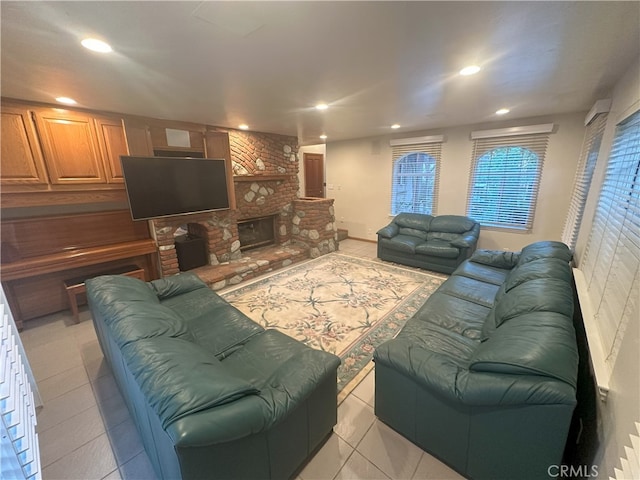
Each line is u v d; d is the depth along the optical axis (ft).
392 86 7.50
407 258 14.90
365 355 7.73
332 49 5.19
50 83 6.70
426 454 5.00
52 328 9.27
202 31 4.42
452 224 14.83
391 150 17.84
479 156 14.62
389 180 18.39
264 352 5.79
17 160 8.25
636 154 5.21
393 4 3.78
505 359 3.98
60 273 10.11
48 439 5.42
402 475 4.66
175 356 4.11
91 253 9.85
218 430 3.12
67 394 6.51
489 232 15.16
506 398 3.77
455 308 7.57
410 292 11.69
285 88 7.47
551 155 12.66
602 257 5.91
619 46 5.22
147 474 4.77
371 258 16.48
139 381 3.73
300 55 5.43
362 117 11.64
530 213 13.69
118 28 4.26
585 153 10.96
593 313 5.54
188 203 11.76
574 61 5.95
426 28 4.46
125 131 10.11
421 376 4.53
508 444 4.01
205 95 7.94
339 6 3.80
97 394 6.51
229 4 3.70
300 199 17.60
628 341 3.38
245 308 10.48
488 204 14.88
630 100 5.96
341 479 4.63
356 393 6.43
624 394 3.19
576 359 3.91
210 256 13.44
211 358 4.67
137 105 8.87
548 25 4.45
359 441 5.26
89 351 8.09
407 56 5.56
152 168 10.52
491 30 4.61
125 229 11.32
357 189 20.10
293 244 17.49
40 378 7.03
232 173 13.11
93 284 6.69
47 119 8.59
